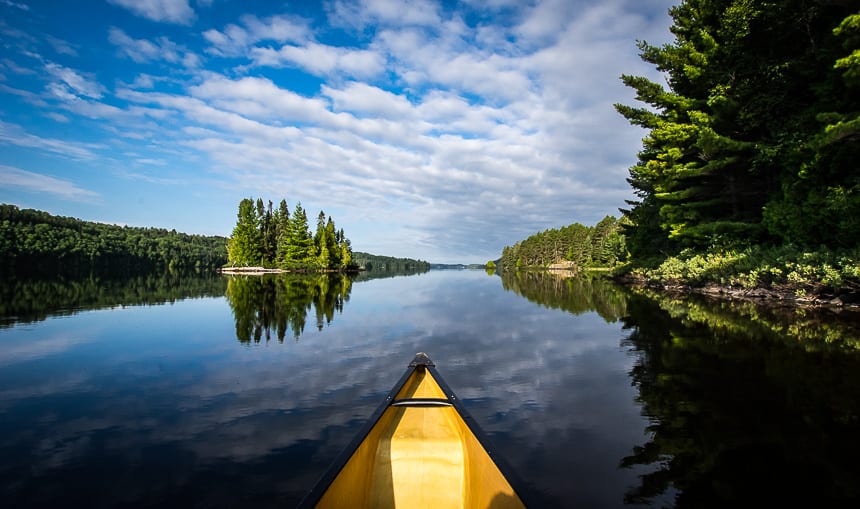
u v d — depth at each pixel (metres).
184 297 22.05
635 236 32.66
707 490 3.24
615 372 6.88
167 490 3.46
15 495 3.42
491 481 2.80
